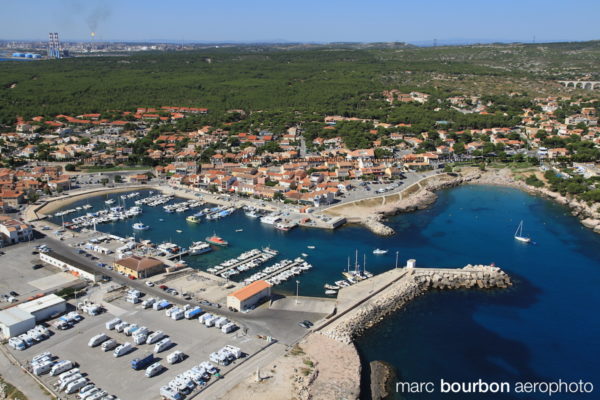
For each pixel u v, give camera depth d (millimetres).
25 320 144250
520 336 155125
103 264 195500
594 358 144750
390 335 154250
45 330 143875
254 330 147625
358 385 124375
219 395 117375
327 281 188000
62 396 116812
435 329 158375
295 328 149125
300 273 195000
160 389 118125
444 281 187250
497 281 188625
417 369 138375
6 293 169625
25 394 117688
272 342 141000
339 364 132125
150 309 160125
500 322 163250
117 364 129875
